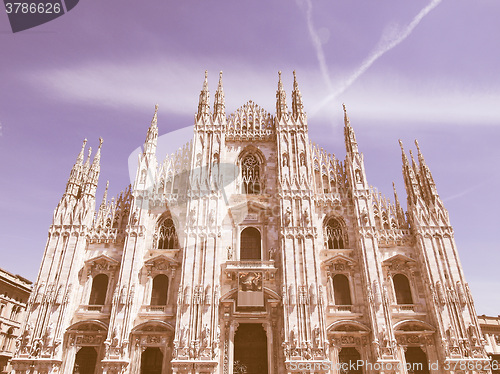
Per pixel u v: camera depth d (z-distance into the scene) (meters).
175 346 41.47
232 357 42.12
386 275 46.34
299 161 52.34
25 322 43.16
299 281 44.62
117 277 46.88
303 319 42.66
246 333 44.62
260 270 45.47
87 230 49.31
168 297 45.34
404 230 48.84
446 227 47.62
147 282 46.09
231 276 45.94
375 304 43.28
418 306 44.59
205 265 45.69
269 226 49.53
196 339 42.03
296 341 41.53
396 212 50.38
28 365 41.19
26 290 69.75
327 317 43.97
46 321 43.25
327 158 54.28
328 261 46.72
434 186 50.56
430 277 44.91
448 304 43.47
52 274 45.69
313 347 41.31
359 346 42.69
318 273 44.91
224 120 55.84
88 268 47.22
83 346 43.44
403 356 42.00
